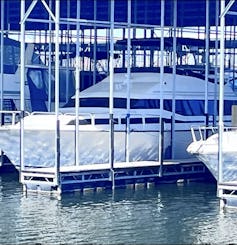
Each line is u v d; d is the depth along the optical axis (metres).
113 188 24.20
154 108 27.12
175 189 24.59
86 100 27.16
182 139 27.92
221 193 20.38
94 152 25.31
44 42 35.31
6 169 28.52
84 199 22.36
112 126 24.22
